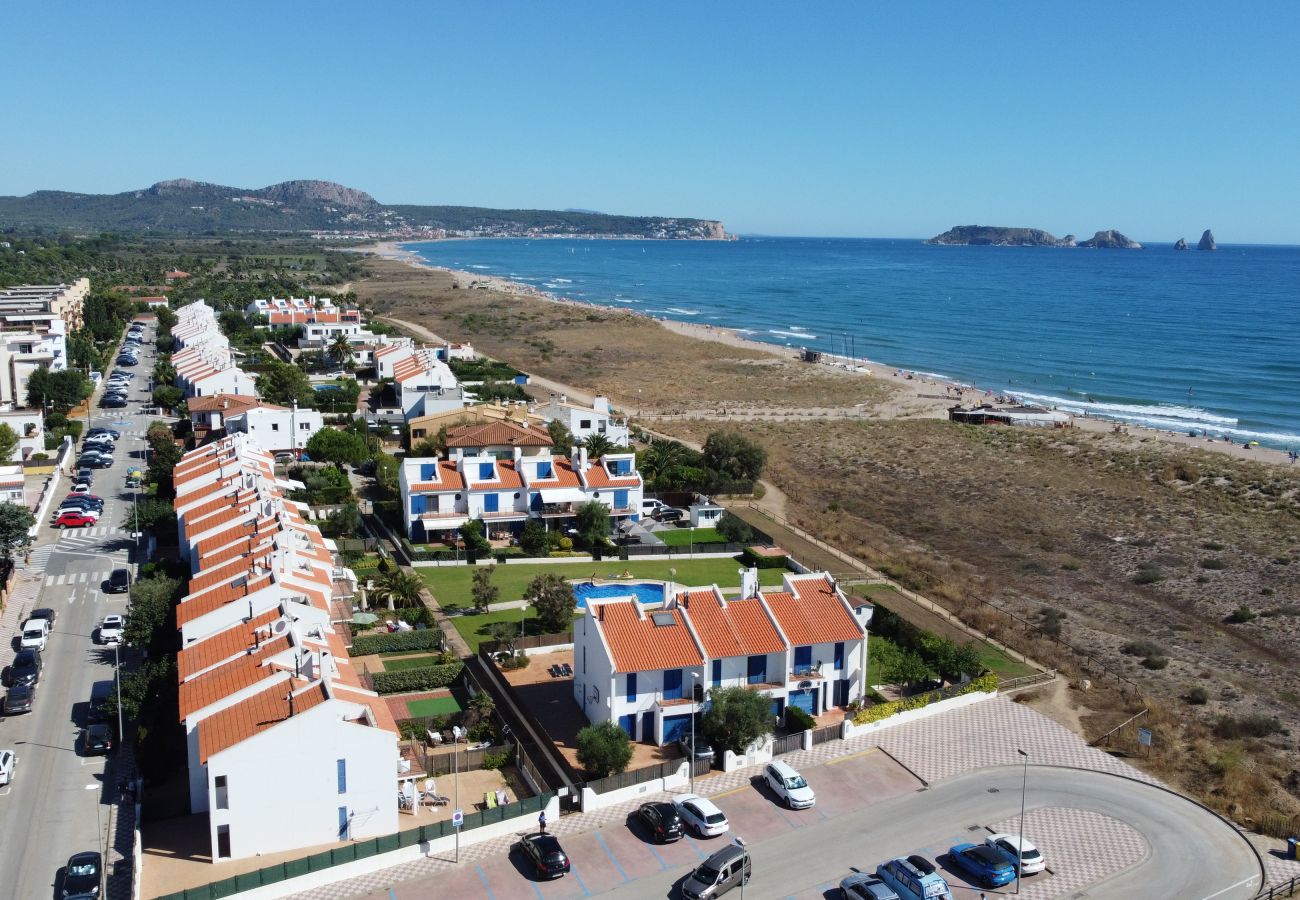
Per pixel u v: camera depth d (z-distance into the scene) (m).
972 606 105.38
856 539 128.88
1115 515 144.50
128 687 71.50
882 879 57.16
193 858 58.66
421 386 174.75
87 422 167.75
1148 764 73.19
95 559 106.69
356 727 60.44
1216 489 154.62
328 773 60.19
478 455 125.81
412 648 88.88
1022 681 86.31
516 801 65.81
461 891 56.66
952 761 72.69
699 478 143.38
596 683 74.94
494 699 81.12
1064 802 67.69
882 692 84.06
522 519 119.06
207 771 58.16
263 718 60.84
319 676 64.69
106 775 67.25
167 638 81.38
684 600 78.44
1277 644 101.25
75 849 59.19
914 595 108.25
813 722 75.69
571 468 125.69
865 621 86.12
